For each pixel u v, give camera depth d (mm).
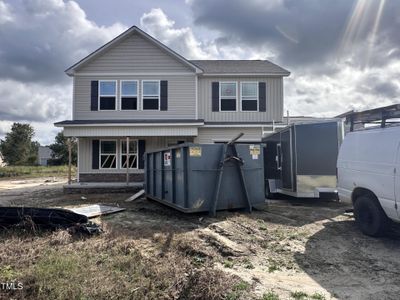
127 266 4648
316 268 4922
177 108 17438
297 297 3861
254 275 4594
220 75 18109
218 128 17250
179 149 8820
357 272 4754
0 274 4227
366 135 6891
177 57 17344
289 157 10523
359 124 7699
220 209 8773
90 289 3771
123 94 17375
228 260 5223
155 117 17359
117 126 15703
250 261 5211
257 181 9336
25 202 11883
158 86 17469
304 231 7043
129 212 9383
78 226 6480
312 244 6133
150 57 17484
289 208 9797
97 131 15734
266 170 12727
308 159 10102
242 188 9062
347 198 7496
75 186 14688
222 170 8672
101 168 17047
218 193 8594
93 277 4145
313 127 10109
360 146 7035
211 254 5426
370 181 6609
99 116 17219
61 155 55719
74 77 17266
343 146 7746
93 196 13445
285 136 10883
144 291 3840
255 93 18375
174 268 4531
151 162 11289
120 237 6266
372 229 6547
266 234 6793
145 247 5773
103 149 17141
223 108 18297
